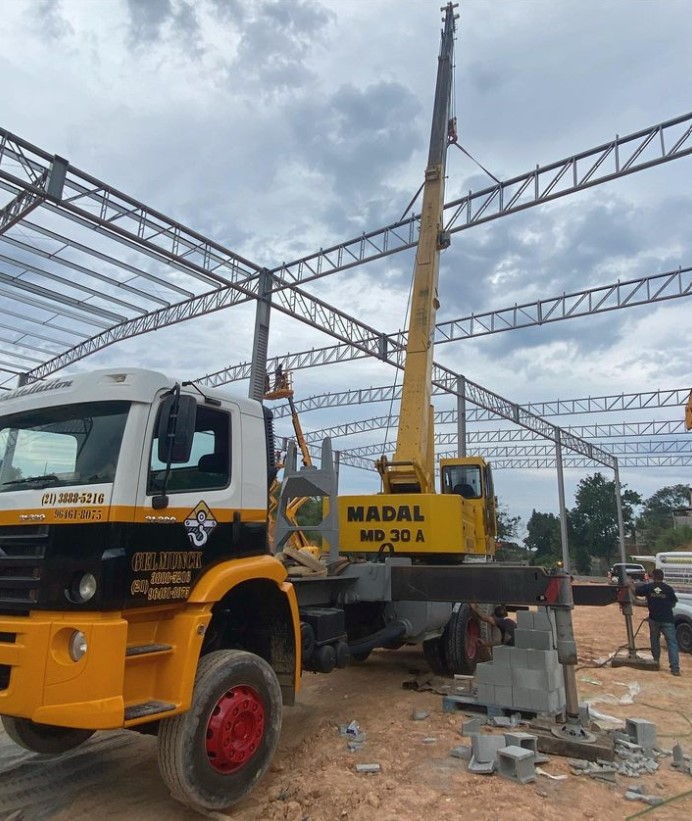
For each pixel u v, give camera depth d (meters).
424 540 8.10
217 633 4.97
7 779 5.04
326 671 6.11
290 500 7.84
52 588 3.82
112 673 3.63
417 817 4.11
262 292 17.92
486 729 6.04
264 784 4.88
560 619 6.01
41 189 12.44
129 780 5.03
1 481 4.53
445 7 11.95
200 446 4.74
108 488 3.94
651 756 5.31
